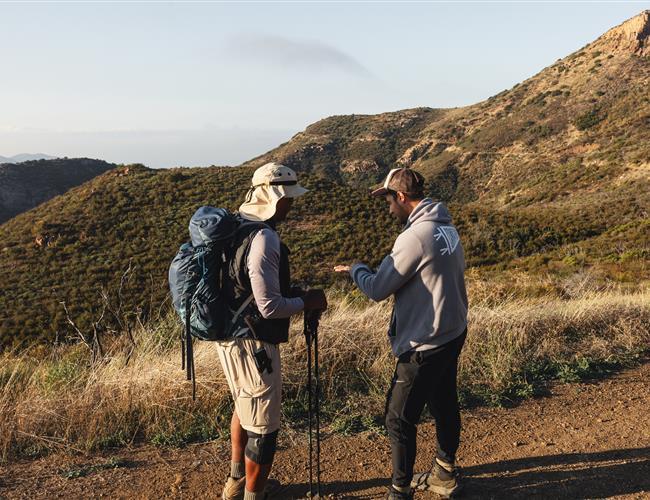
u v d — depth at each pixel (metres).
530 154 98.25
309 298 2.82
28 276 36.62
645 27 112.38
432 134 134.00
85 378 4.55
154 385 4.17
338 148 151.25
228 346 2.68
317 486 3.26
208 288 2.59
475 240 39.50
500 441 3.83
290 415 4.20
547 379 5.02
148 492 3.19
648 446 3.65
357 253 38.47
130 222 44.25
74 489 3.22
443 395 3.09
